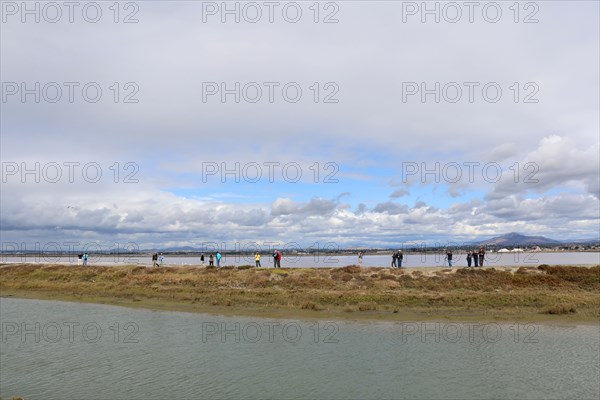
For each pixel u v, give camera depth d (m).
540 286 43.84
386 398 19.25
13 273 71.62
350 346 28.03
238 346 28.47
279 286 48.62
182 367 24.08
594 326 32.47
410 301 40.06
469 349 27.02
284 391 20.27
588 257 104.81
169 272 60.34
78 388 20.98
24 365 24.81
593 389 20.06
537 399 18.97
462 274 48.25
